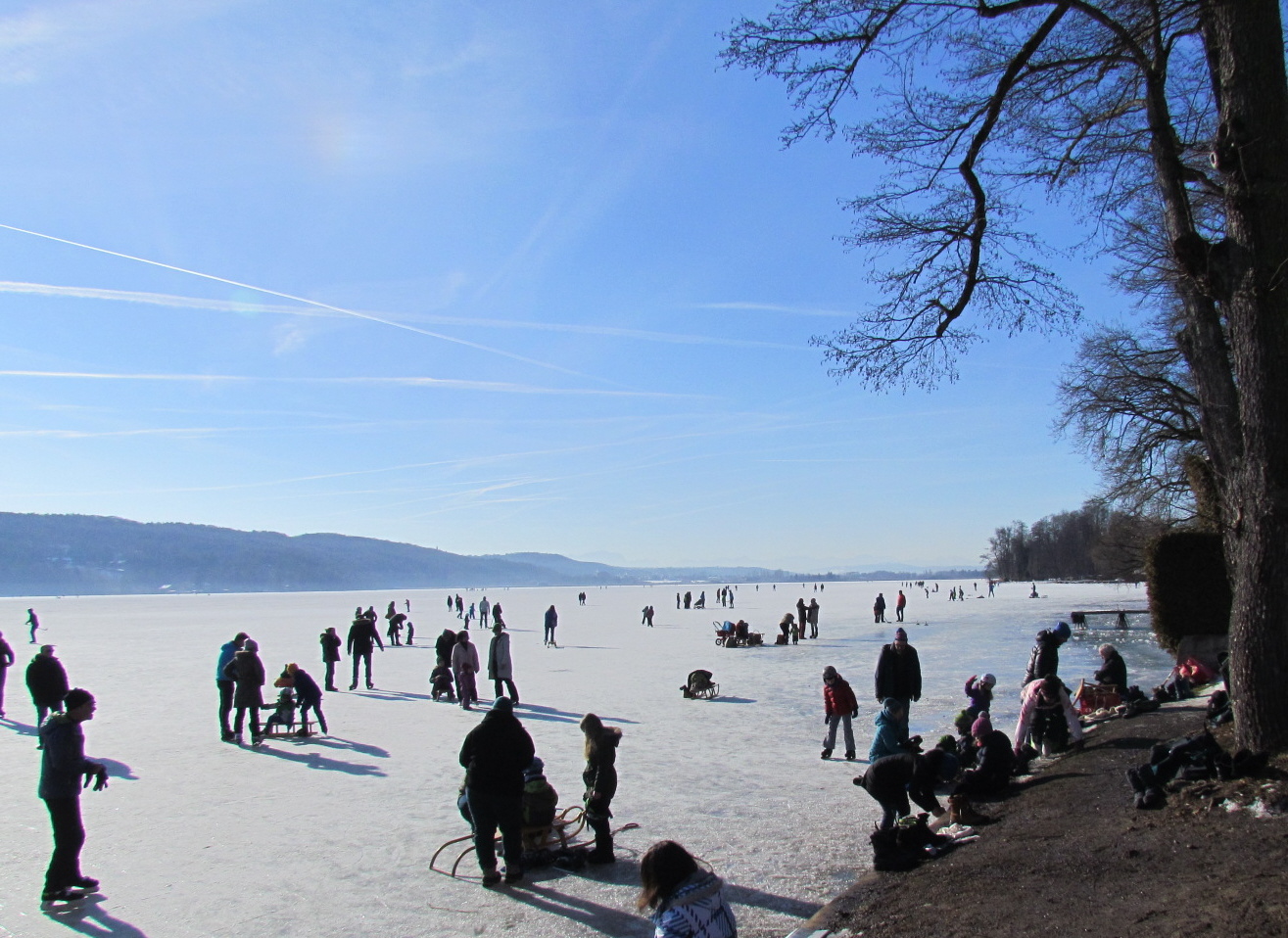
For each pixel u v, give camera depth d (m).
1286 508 7.63
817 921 5.80
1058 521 147.38
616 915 6.41
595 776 7.78
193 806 10.06
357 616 22.14
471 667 18.27
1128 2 9.05
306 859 8.01
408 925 6.30
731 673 24.61
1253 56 7.77
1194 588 19.89
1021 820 7.67
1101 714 13.28
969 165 9.66
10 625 63.81
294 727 15.85
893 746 8.98
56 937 6.23
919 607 73.38
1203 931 4.42
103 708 18.84
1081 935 4.71
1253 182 7.77
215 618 76.50
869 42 8.99
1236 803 6.41
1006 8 8.88
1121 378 26.73
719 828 8.65
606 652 32.75
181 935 6.24
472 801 7.18
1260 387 7.77
